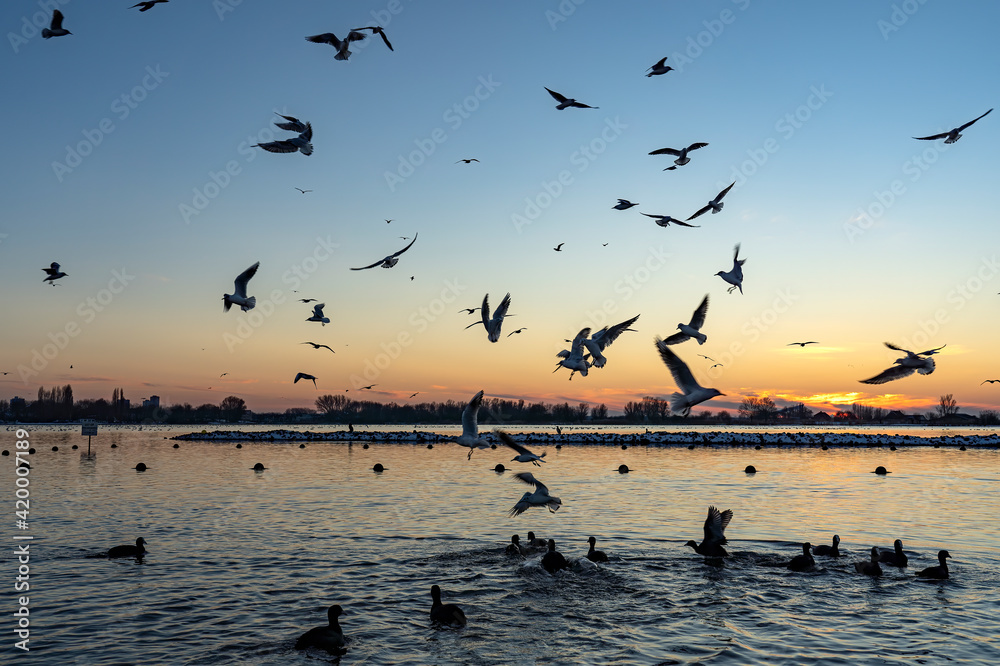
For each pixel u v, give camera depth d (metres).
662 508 42.69
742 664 18.34
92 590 24.42
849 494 49.81
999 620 21.70
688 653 19.12
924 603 23.38
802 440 127.50
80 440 129.50
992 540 33.25
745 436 138.62
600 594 24.39
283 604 23.06
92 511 41.38
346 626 21.08
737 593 24.45
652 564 28.39
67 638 19.91
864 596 24.19
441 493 50.22
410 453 96.88
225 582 25.55
